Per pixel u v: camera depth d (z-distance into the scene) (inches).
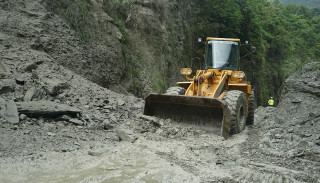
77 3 448.1
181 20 796.0
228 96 277.3
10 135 188.1
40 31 359.6
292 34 1707.7
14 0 374.9
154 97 262.8
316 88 325.4
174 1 784.9
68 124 233.1
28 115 225.8
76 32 419.5
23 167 145.9
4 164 146.1
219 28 909.2
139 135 225.3
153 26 639.8
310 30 1838.1
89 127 232.2
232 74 311.4
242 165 179.3
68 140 198.1
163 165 162.9
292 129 266.1
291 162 194.9
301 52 1515.7
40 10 386.9
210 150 206.2
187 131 240.4
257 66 1114.7
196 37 847.1
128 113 299.6
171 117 264.1
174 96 252.1
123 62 482.6
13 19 349.7
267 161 194.7
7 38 321.4
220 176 152.0
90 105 285.7
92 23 460.4
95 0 508.1
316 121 275.7
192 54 813.2
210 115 247.1
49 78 294.4
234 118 266.1
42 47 349.1
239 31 967.6
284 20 1748.3
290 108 315.6
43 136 198.2
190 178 145.1
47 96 270.8
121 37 504.4
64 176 140.9
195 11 879.7
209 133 245.4
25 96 252.1
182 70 322.7
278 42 1450.5
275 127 281.7
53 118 236.7
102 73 425.4
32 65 297.3
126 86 478.3
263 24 1443.2
